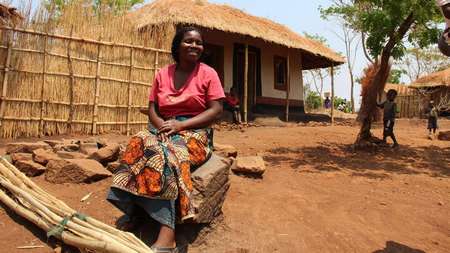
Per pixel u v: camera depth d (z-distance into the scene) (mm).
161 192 2891
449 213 4746
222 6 14586
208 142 3477
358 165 7199
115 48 8789
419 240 3957
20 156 4746
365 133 8953
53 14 8070
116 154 5012
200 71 3404
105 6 8930
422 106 26234
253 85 15391
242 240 3473
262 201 4414
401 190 5605
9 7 7578
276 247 3441
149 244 3232
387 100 9336
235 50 14742
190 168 3340
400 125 18969
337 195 5047
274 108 16094
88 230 2936
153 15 12289
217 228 3527
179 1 12805
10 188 3662
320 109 29531
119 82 8867
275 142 9281
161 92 3420
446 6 2881
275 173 5902
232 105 13133
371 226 4164
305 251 3453
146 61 9203
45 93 7949
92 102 8516
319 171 6418
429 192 5609
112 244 2721
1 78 7527
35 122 7879
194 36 3348
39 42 7895
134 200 3072
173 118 3385
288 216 4102
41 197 3549
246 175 5301
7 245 3062
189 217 2965
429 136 12156
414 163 7688
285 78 16609
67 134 8227
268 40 13195
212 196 3359
